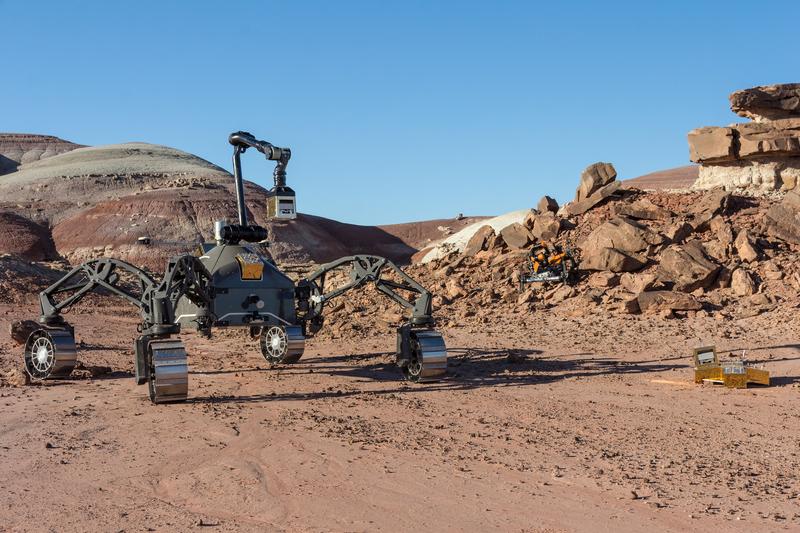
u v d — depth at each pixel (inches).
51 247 4571.9
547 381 499.8
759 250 906.7
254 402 429.4
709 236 965.2
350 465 283.4
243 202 546.0
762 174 1274.6
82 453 303.9
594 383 488.7
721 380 468.1
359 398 441.1
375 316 933.2
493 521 220.4
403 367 512.1
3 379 522.3
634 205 1059.3
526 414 388.5
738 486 255.6
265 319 513.7
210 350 745.6
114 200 5078.7
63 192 5762.8
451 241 2503.7
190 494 246.4
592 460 292.2
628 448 312.7
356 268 542.6
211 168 7308.1
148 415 387.5
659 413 389.7
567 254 944.3
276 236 4803.2
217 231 527.8
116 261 491.2
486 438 331.6
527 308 881.5
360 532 210.4
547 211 1178.0
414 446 315.0
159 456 298.5
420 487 254.4
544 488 253.6
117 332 960.9
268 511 228.7
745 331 698.2
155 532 209.5
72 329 538.0
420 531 211.6
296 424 361.4
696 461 290.5
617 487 254.4
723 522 218.7
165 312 434.0
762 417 378.0
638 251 943.0
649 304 802.8
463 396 446.3
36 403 427.5
